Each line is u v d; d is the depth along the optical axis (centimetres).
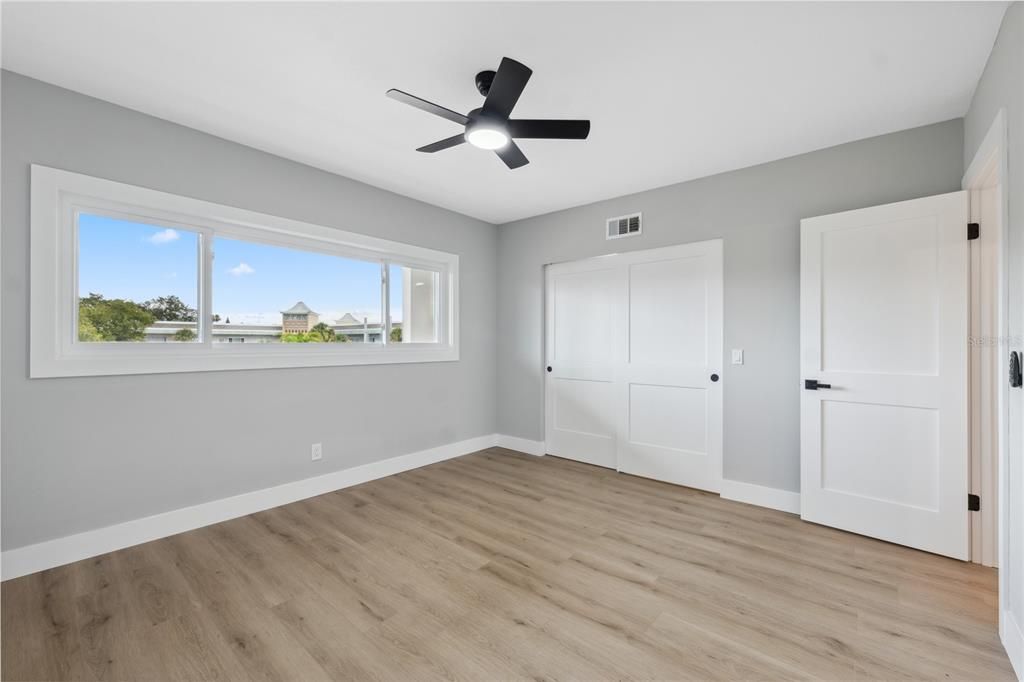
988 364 228
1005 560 166
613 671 156
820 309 275
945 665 158
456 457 437
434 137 277
